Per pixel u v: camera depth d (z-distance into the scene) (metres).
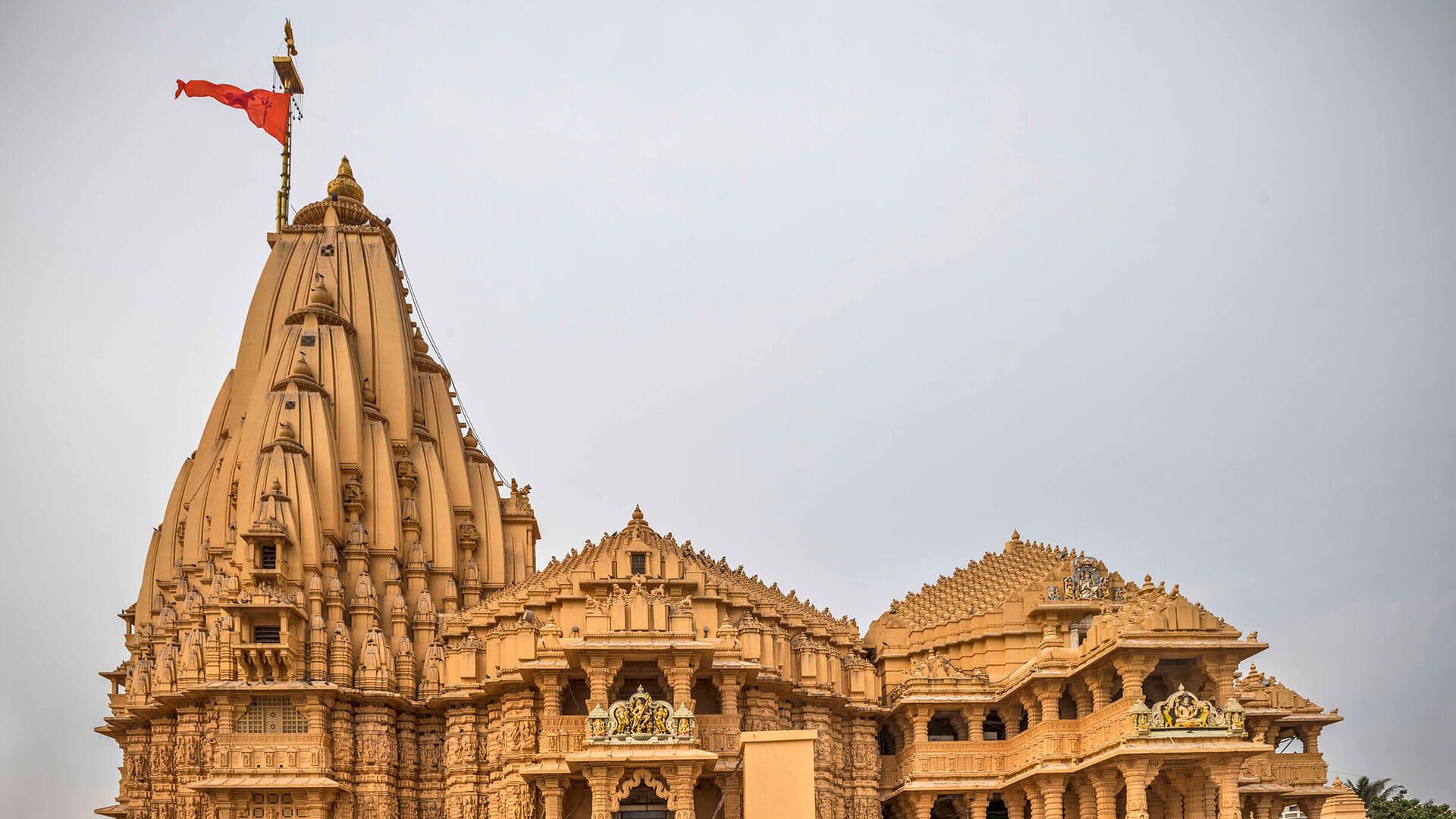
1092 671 59.16
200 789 59.94
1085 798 58.44
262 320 77.00
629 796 59.66
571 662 58.09
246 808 60.94
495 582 75.31
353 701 64.44
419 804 65.88
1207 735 53.53
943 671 65.81
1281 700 66.00
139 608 73.19
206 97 85.56
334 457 69.62
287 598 63.25
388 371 76.56
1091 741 57.62
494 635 63.62
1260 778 63.25
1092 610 64.94
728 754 58.56
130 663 71.69
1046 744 58.94
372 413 74.12
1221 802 53.19
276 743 61.72
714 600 62.91
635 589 59.44
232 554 66.94
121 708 69.88
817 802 61.94
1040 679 60.62
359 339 76.81
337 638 64.69
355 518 70.44
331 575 67.00
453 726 64.94
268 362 72.69
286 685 61.97
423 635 68.81
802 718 64.31
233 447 71.94
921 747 63.97
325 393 71.44
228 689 61.56
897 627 71.31
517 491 80.56
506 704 61.59
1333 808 71.25
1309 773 65.25
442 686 66.44
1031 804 61.44
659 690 61.84
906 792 63.78
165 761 65.50
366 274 78.81
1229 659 55.72
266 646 62.19
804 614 68.62
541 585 64.50
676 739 55.59
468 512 76.25
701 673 60.59
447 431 78.50
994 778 63.56
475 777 63.81
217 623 63.34
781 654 63.34
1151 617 55.69
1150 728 53.38
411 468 73.88
